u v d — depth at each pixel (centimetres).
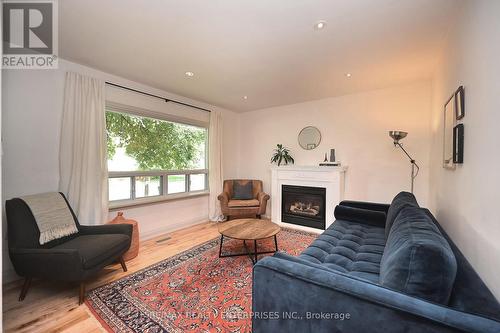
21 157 226
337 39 206
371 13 170
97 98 274
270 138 470
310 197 387
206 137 443
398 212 183
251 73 286
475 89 132
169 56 242
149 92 338
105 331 153
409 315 84
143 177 342
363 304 93
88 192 265
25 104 228
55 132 248
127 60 252
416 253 96
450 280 91
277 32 196
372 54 235
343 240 207
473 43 137
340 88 343
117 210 304
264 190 480
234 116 505
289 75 291
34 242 194
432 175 287
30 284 195
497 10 106
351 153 374
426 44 215
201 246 302
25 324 159
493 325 75
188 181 410
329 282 102
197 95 381
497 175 104
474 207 131
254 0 157
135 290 200
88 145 266
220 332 152
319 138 406
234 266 245
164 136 371
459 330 76
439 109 240
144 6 164
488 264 112
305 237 339
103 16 175
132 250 264
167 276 224
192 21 181
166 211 365
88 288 203
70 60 254
